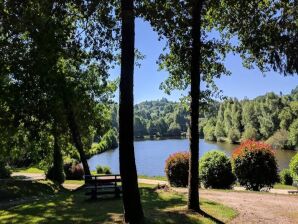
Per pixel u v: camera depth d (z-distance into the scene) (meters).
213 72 14.82
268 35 13.62
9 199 22.59
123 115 11.09
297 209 14.76
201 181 23.61
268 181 22.30
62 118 22.23
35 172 46.28
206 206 14.41
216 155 23.59
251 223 12.34
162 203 15.02
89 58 12.83
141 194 17.78
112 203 15.40
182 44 13.47
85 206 15.04
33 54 13.54
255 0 13.59
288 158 70.19
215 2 13.21
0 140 21.80
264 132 107.38
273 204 15.80
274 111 105.88
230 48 14.98
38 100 16.06
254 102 116.88
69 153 32.97
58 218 13.09
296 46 13.28
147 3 11.77
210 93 14.46
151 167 64.38
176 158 24.41
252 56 15.22
